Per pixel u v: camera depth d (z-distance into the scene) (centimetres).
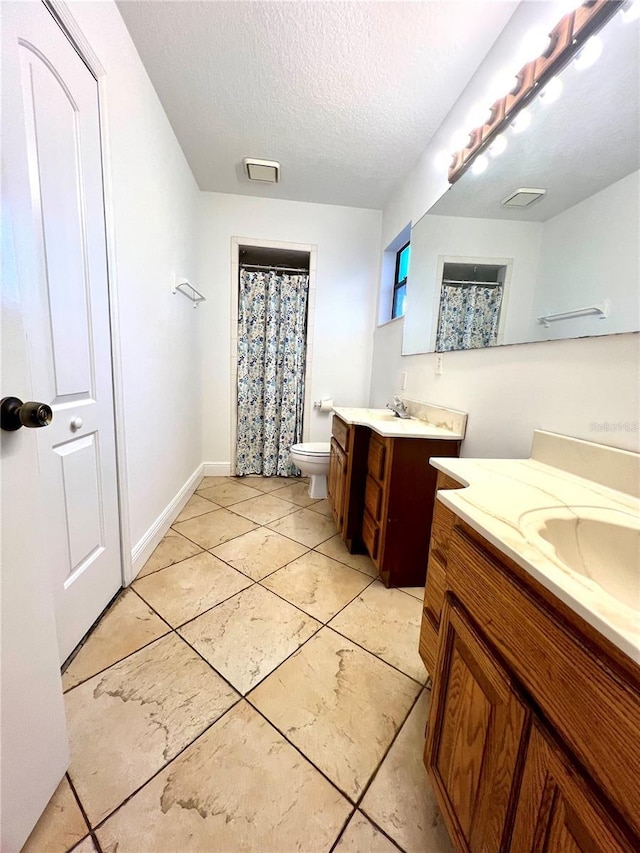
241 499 266
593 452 91
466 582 68
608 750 37
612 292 90
